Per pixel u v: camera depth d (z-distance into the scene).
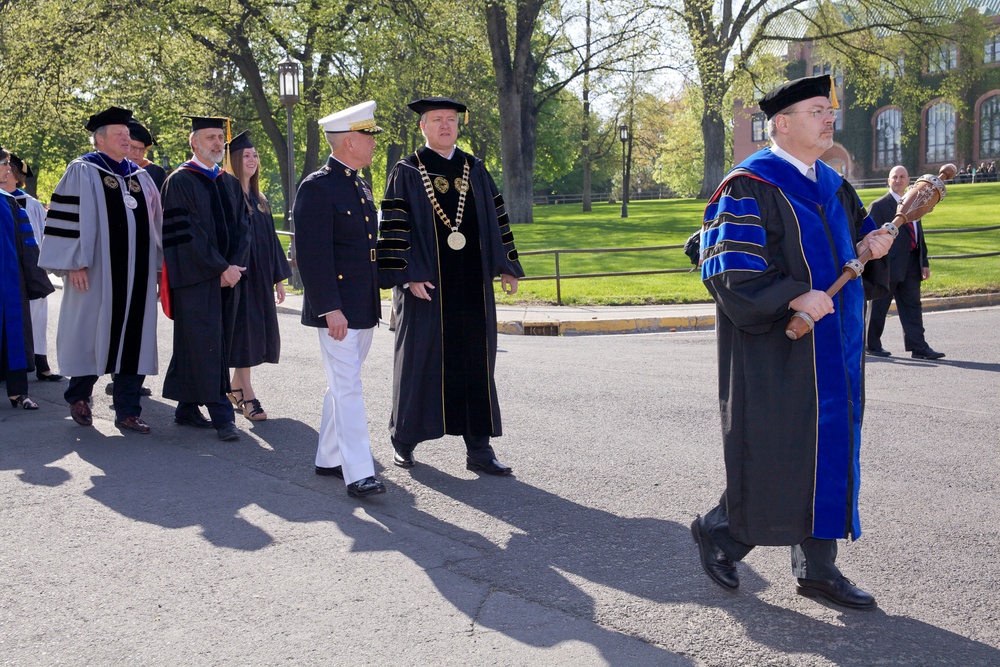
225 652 3.33
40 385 8.54
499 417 5.68
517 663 3.24
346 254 5.30
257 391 8.10
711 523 3.85
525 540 4.49
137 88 28.66
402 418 5.70
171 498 5.12
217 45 28.41
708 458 5.84
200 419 6.90
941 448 5.98
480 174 5.77
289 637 3.44
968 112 67.31
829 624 3.55
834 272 3.56
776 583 3.95
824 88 3.58
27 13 25.58
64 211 6.55
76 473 5.59
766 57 39.06
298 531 4.61
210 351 6.43
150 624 3.55
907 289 9.63
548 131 53.91
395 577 4.02
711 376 8.59
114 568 4.11
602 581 3.97
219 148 6.64
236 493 5.23
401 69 29.38
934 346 10.48
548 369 9.02
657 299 14.84
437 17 28.23
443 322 5.61
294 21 27.84
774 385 3.57
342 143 5.40
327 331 5.27
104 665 3.23
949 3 36.59
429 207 5.58
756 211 3.56
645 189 92.00
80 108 28.31
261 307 7.18
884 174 71.88
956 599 3.77
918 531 4.53
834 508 3.54
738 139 72.88
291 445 6.30
